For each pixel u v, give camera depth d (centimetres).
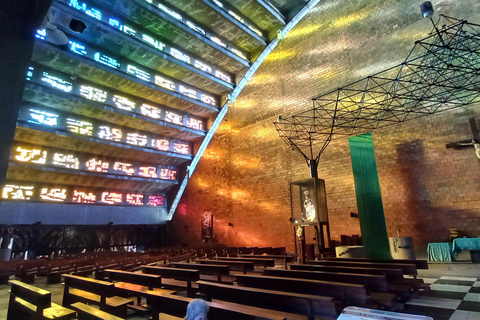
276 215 1620
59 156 1647
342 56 1494
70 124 1587
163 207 2222
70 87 1476
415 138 1210
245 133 1894
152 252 1650
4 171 200
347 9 1515
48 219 1664
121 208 1988
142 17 1413
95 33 1352
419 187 1169
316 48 1614
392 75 1298
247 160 1842
